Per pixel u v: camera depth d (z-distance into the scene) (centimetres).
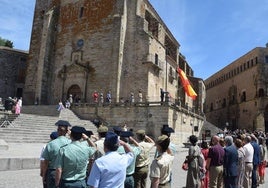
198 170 962
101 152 732
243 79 7488
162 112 3444
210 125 5050
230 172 1058
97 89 4547
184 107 4197
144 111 3559
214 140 1066
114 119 3725
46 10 5556
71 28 5022
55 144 709
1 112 3017
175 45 6181
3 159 1462
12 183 1185
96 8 4862
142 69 4381
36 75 5281
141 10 4769
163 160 665
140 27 4506
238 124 7619
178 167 1944
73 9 5088
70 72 4788
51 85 4975
